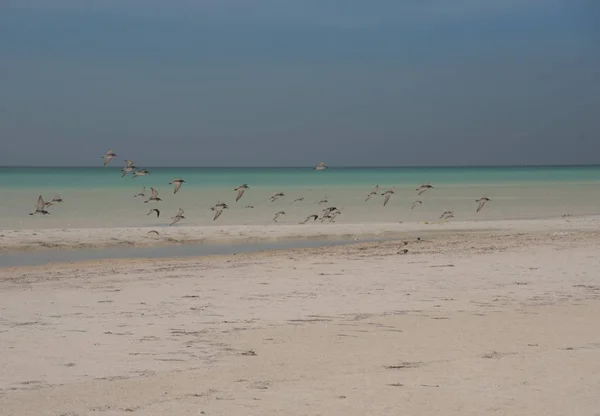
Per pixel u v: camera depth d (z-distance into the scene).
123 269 26.66
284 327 16.61
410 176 145.38
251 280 23.64
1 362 13.48
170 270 26.23
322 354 13.98
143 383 11.91
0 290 21.98
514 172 189.38
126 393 11.24
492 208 58.06
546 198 69.56
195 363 13.40
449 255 29.27
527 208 58.22
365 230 40.72
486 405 10.39
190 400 10.78
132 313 18.33
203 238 36.88
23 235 36.16
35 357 13.88
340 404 10.50
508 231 40.56
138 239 35.94
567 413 10.02
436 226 43.09
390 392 11.13
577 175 152.38
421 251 30.84
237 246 34.72
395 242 34.84
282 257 29.80
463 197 70.81
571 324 16.61
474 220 47.88
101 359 13.73
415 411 10.13
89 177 124.12
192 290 21.77
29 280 24.06
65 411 10.23
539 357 13.40
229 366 13.12
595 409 10.19
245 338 15.49
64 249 33.06
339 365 13.06
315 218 43.25
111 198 64.62
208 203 60.00
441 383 11.65
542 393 10.98
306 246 34.94
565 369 12.45
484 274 24.28
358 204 61.22
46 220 45.12
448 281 23.00
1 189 77.94
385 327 16.48
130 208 54.19
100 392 11.32
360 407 10.33
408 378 11.99
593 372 12.23
